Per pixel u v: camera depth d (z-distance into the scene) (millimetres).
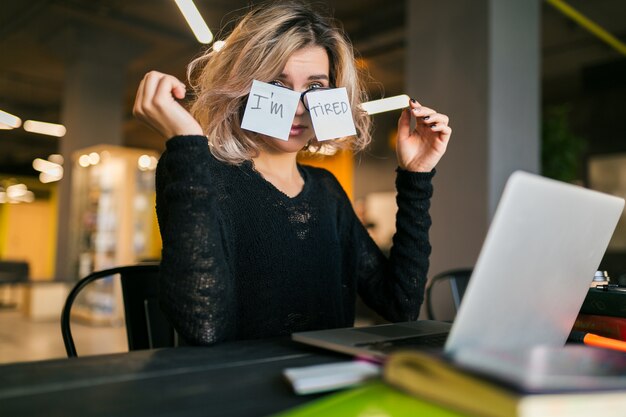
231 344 738
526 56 3383
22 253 14812
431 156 1053
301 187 1137
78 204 6359
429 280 3348
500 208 439
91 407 427
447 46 3393
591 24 5578
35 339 4691
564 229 519
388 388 411
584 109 6980
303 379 456
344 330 751
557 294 572
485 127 3154
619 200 586
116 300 5594
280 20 1024
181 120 789
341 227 1183
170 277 754
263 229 995
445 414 360
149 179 6055
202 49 1253
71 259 6336
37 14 6027
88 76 7008
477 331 489
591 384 341
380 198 9109
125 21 6129
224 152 1014
